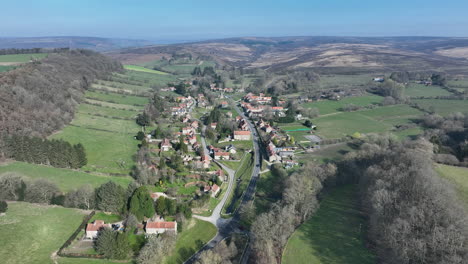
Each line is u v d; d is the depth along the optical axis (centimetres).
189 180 14600
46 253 8862
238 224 11575
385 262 8619
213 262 8756
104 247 8981
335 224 10638
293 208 11069
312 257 9006
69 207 11194
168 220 11188
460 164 13850
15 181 11206
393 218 9256
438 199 8906
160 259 9150
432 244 7881
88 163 14925
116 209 11119
